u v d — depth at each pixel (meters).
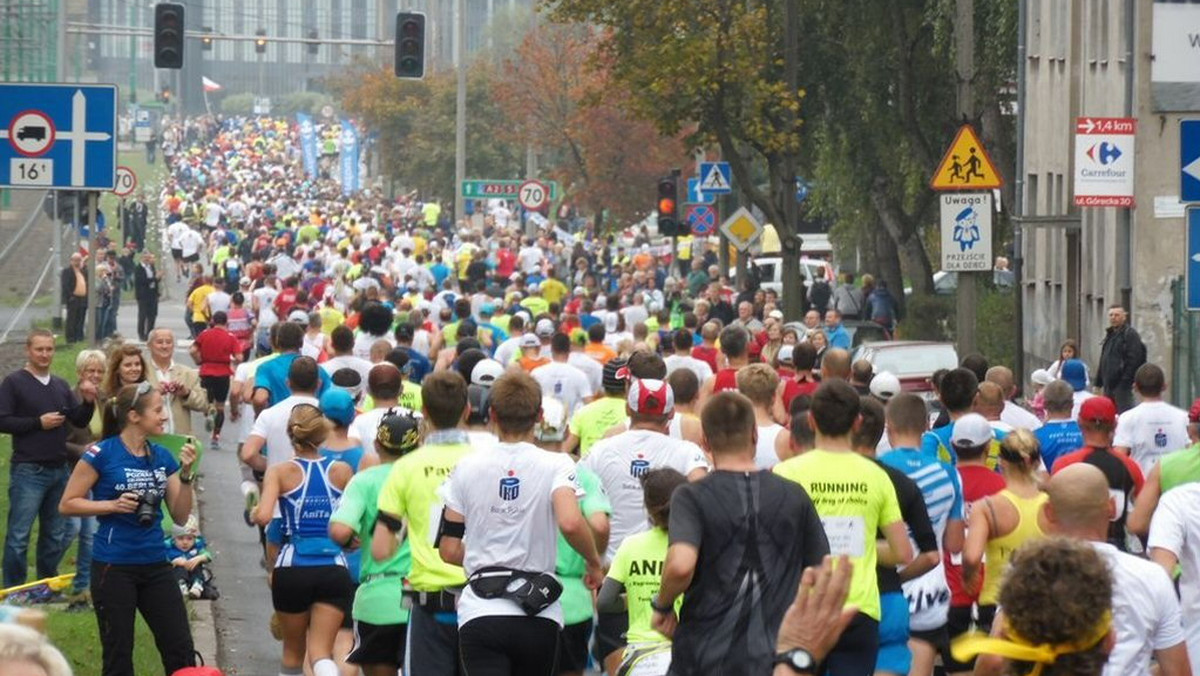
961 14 52.47
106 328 89.50
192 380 36.53
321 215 172.88
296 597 23.72
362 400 36.19
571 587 20.83
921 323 90.25
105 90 32.97
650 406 23.86
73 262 87.00
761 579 15.68
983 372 36.38
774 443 26.64
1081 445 29.61
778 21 87.38
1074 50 80.69
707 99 82.12
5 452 49.69
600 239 141.75
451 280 105.19
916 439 22.55
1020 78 69.62
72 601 31.06
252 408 37.62
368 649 22.12
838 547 18.61
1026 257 91.69
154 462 23.41
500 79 166.88
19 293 112.00
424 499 20.44
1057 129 83.94
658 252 145.62
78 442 31.70
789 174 84.31
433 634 20.39
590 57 84.31
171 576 23.73
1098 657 11.13
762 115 82.31
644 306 82.06
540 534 19.05
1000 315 85.88
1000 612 11.73
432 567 20.33
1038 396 40.47
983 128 90.56
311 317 46.41
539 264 115.25
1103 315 74.50
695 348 52.00
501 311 63.16
